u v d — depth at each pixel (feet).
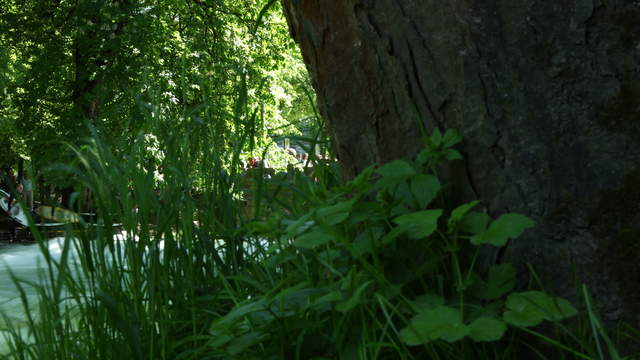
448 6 6.16
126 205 7.13
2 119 54.95
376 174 6.98
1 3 51.26
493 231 5.26
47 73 47.52
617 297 5.56
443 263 5.93
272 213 8.72
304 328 5.51
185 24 53.52
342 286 5.45
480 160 6.15
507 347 5.69
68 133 42.65
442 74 6.30
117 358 6.63
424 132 6.53
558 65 5.73
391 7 6.56
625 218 5.54
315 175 9.04
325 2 7.10
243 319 5.74
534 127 5.85
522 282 5.92
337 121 7.29
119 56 45.27
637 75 5.49
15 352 6.81
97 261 6.88
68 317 6.98
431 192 5.82
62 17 48.19
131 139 8.30
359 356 5.17
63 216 7.09
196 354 6.43
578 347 5.59
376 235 5.89
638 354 5.27
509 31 5.92
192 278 7.63
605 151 5.60
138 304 6.98
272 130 9.26
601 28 5.58
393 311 5.21
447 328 4.58
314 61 7.41
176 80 43.11
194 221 8.67
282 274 7.34
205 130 9.00
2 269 19.84
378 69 6.78
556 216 5.78
